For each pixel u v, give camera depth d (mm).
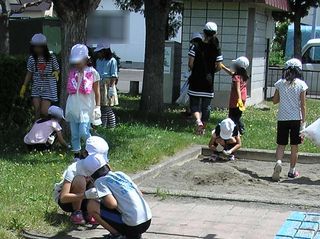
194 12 16328
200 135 11383
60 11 9641
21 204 6516
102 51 11148
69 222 6141
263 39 18328
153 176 8578
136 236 5516
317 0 20547
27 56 11414
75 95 8359
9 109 10984
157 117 13352
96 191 5484
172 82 16875
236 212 6844
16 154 9172
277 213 6832
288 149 10336
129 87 21641
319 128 8672
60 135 9531
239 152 10398
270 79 20484
